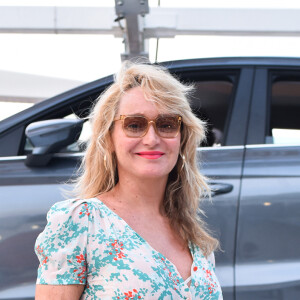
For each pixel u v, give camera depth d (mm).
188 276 1648
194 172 1872
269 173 2963
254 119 3105
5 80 7004
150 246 1571
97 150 1715
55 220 1508
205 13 5812
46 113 3146
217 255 2908
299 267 2889
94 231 1528
